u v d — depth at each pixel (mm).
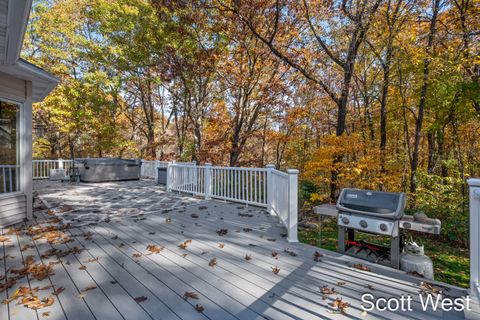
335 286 2238
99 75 12008
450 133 8805
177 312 1847
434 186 6477
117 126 14969
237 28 9062
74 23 12367
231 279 2361
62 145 16219
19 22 2613
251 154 12906
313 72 8211
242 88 10359
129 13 11133
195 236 3623
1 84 4000
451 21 6723
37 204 5766
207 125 12594
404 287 2217
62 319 1762
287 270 2557
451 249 4926
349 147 6191
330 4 6957
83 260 2754
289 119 10727
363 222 2725
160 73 11289
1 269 2518
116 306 1913
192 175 7207
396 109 8492
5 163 4184
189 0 8234
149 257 2857
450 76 6234
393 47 7199
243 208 5453
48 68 11594
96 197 6734
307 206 6578
